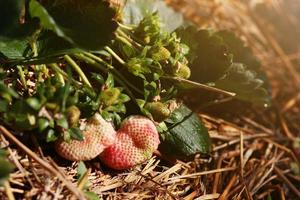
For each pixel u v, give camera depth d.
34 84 0.32
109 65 0.32
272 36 0.57
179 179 0.35
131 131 0.31
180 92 0.37
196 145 0.35
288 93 0.51
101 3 0.31
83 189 0.29
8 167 0.25
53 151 0.30
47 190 0.28
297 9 0.61
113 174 0.32
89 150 0.30
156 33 0.34
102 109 0.30
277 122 0.47
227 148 0.41
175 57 0.33
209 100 0.40
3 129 0.28
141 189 0.33
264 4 0.59
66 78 0.31
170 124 0.35
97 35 0.29
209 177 0.37
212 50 0.37
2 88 0.26
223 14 0.54
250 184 0.39
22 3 0.28
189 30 0.38
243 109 0.44
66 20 0.30
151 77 0.33
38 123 0.27
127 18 0.37
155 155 0.35
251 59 0.42
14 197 0.28
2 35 0.28
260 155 0.42
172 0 0.50
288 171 0.42
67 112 0.27
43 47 0.30
